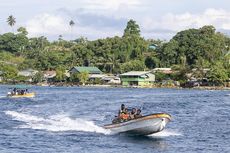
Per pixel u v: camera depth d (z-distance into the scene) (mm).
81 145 72312
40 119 107312
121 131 81250
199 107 148375
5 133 84750
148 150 69250
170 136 81375
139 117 77625
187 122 104375
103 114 122125
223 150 69500
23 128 91375
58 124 96562
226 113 127688
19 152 67062
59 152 67062
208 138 80312
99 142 74812
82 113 124938
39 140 76875
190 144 74312
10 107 148625
